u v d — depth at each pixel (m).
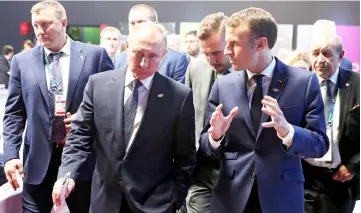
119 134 1.99
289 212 1.95
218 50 2.47
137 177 1.99
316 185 2.77
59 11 2.53
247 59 1.91
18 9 11.62
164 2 10.96
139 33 1.89
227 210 2.01
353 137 2.67
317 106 1.96
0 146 3.04
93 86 2.07
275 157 1.95
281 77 1.98
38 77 2.54
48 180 2.63
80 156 2.04
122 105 2.00
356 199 2.77
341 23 10.41
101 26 11.14
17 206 2.94
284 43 9.88
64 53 2.60
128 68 2.05
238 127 2.00
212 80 2.70
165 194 2.03
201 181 2.65
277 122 1.80
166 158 2.05
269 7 10.63
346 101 2.67
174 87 2.04
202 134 2.11
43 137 2.55
